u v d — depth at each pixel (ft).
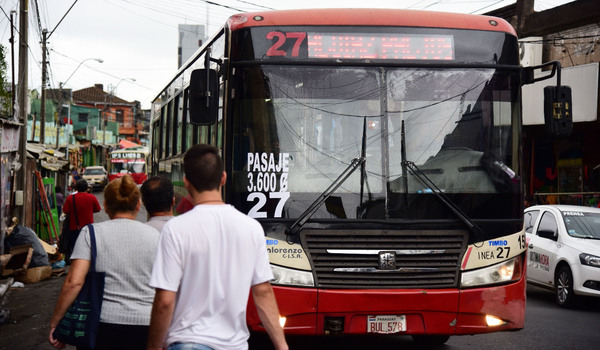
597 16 63.05
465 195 20.67
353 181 20.30
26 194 59.16
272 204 20.12
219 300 10.54
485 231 20.53
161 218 15.76
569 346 25.31
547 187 72.84
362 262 19.79
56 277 46.32
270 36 20.97
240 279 10.69
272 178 20.27
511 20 75.46
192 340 10.34
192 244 10.54
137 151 191.52
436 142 20.86
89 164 239.91
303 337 26.86
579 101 63.57
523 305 20.77
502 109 21.45
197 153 11.15
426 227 20.25
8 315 31.22
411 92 21.06
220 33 23.90
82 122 273.95
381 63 21.09
